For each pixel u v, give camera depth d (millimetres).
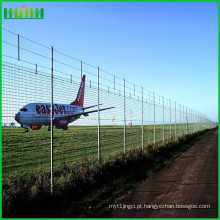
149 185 6812
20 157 9812
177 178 7660
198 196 5781
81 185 6227
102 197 5730
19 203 4730
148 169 8945
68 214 4680
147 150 11633
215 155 13016
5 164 8703
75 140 15273
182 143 18828
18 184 5254
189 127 29484
